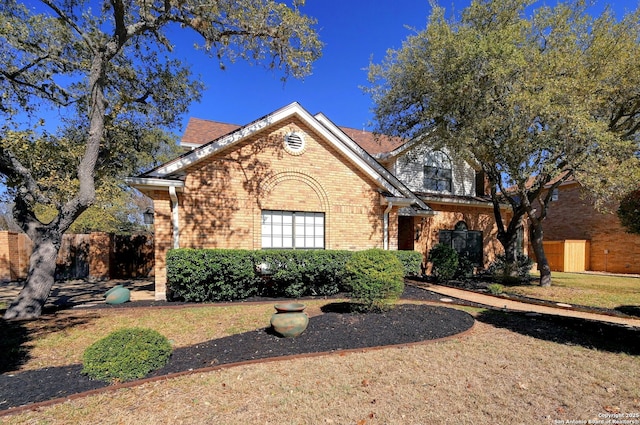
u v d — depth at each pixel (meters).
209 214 9.92
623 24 10.17
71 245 16.11
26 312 7.64
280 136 11.02
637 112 10.93
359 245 12.03
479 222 17.06
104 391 4.00
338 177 11.82
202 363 4.82
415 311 7.55
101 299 10.27
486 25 11.34
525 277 14.92
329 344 5.57
